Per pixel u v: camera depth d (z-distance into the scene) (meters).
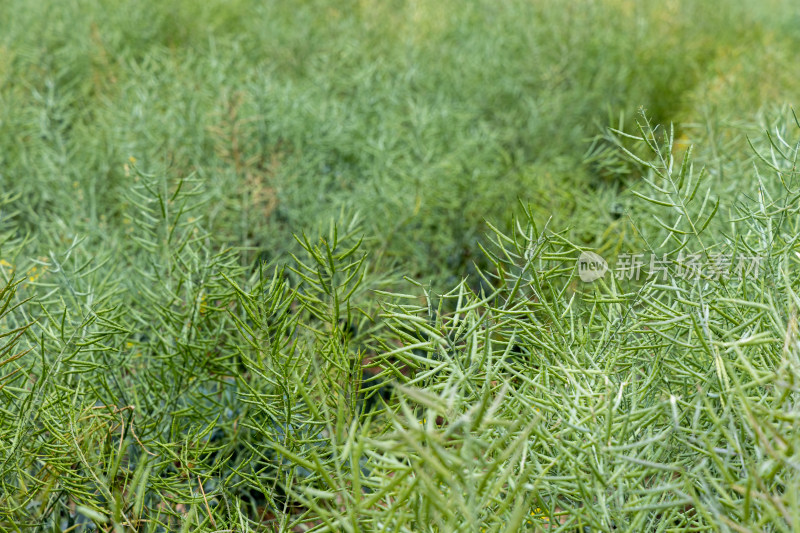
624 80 3.32
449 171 2.36
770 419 0.75
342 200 2.31
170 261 1.54
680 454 0.88
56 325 1.24
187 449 1.16
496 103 3.18
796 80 3.23
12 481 1.12
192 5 3.81
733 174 1.86
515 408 0.94
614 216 2.13
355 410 1.03
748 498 0.67
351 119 2.73
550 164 2.61
